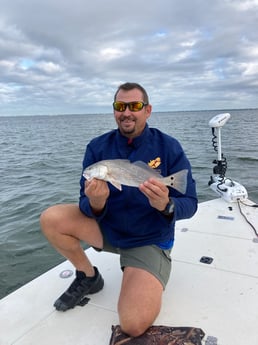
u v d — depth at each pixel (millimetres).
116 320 1146
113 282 1379
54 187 4590
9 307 1254
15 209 3549
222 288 1283
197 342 980
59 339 1075
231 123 21781
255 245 1620
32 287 1379
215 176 2518
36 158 7969
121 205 1212
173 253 1593
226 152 7191
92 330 1104
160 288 1122
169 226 1176
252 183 4289
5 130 27609
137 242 1201
